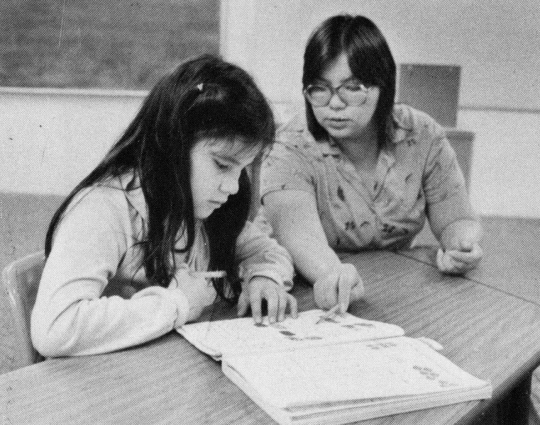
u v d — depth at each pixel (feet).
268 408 2.13
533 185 12.46
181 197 2.99
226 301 3.34
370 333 2.82
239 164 3.02
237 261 3.72
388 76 4.24
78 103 11.70
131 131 3.16
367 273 4.02
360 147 4.60
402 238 4.89
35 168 11.64
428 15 11.37
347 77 4.03
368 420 2.12
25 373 2.39
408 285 3.78
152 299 2.82
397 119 4.64
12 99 11.59
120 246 3.05
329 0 11.13
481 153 12.37
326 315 3.09
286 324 2.96
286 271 3.57
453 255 3.98
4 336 5.52
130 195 3.06
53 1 11.35
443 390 2.25
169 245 3.07
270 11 11.20
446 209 4.83
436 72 9.38
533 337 2.99
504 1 11.32
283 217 4.24
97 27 11.47
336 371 2.37
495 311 3.35
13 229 9.59
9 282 2.94
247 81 3.02
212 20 11.46
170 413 2.13
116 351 2.63
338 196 4.66
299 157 4.58
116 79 11.66
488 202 12.60
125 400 2.21
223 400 2.23
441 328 3.08
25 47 11.44
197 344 2.66
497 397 2.41
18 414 2.09
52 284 2.69
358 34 4.04
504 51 11.68
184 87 2.93
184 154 2.92
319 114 4.26
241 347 2.59
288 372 2.35
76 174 11.78
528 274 4.08
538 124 12.09
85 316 2.59
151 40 11.57
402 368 2.44
